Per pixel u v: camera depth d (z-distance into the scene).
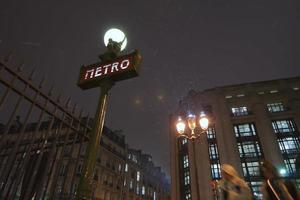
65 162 23.48
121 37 5.77
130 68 5.00
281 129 33.12
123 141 44.25
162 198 56.69
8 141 4.44
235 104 36.62
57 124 4.54
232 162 30.75
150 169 53.81
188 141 34.69
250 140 33.03
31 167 4.44
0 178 3.45
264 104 35.72
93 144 4.39
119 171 40.03
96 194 32.75
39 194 4.02
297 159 29.89
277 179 3.90
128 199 41.34
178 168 35.59
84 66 5.68
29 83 3.97
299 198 3.71
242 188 4.40
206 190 29.11
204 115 11.23
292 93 35.56
